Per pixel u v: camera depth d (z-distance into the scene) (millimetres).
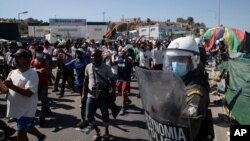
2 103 9891
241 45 14742
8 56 10961
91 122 6145
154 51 11383
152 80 2369
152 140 2465
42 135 5363
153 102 2383
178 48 2473
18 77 4828
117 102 10070
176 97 2236
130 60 8547
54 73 16641
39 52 7699
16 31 32031
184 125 2213
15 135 6617
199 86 2291
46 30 48250
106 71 6016
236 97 6379
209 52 16281
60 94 11117
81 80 8594
